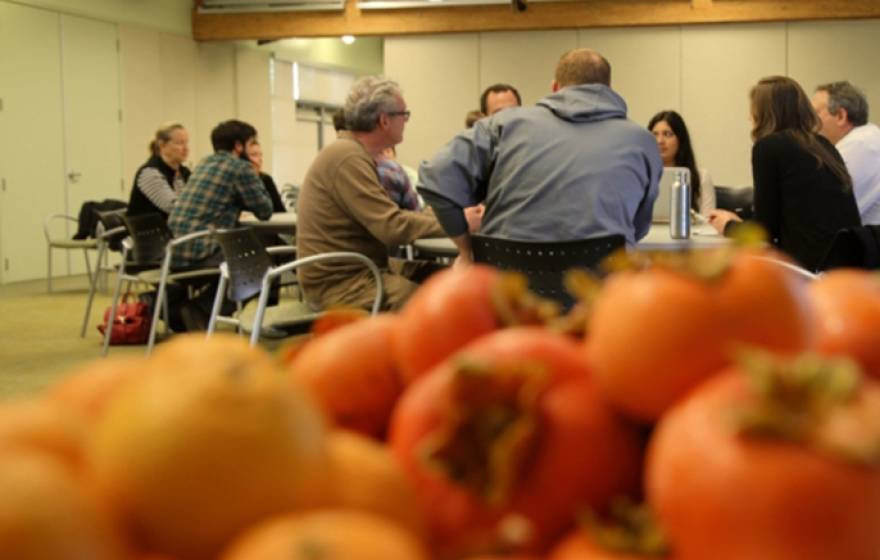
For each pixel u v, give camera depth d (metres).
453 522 0.46
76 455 0.41
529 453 0.45
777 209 3.55
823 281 0.56
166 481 0.37
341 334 0.61
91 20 10.98
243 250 3.66
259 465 0.37
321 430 0.41
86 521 0.32
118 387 0.52
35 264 10.34
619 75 10.49
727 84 10.23
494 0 10.67
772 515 0.33
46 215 10.48
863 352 0.51
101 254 6.39
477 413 0.45
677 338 0.42
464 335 0.55
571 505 0.45
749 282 0.43
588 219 2.91
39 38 10.31
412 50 11.06
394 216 3.48
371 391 0.59
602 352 0.45
